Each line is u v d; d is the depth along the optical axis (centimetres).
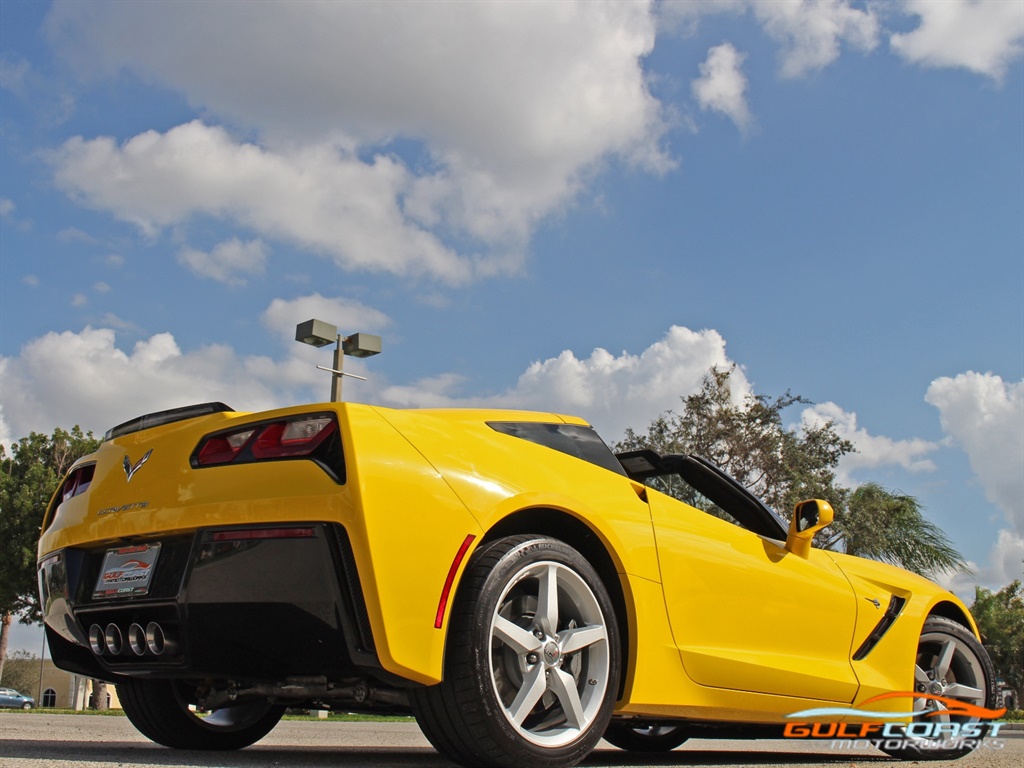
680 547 293
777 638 323
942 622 397
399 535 221
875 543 1738
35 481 2767
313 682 257
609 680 254
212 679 285
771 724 342
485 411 279
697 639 292
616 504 280
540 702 254
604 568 274
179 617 237
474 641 224
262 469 233
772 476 1981
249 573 227
